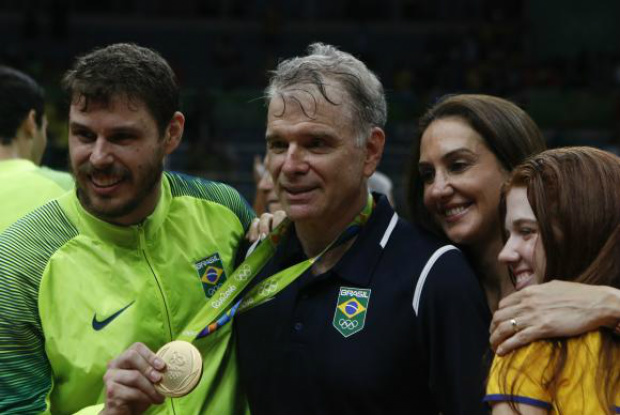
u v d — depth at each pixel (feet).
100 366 11.51
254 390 12.05
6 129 18.08
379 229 11.96
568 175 9.91
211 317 12.10
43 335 11.56
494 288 12.97
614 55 100.27
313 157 11.27
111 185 11.55
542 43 107.04
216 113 74.90
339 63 11.44
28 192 16.47
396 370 11.18
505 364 9.69
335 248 11.94
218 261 12.90
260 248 12.44
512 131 12.41
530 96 80.64
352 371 11.17
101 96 11.23
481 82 91.97
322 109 11.15
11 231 11.96
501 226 11.12
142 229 12.19
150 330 11.98
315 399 11.38
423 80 94.43
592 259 9.75
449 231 12.64
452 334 11.01
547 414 9.43
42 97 19.06
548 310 9.61
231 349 12.52
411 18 109.29
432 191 12.55
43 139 19.33
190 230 12.87
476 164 12.38
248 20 107.55
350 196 11.64
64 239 11.94
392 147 70.08
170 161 68.28
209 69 104.22
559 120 80.07
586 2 106.52
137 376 10.72
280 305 11.97
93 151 11.41
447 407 11.03
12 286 11.41
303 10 109.40
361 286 11.56
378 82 11.83
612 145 75.31
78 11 104.99
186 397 12.03
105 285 11.87
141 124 11.50
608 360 9.39
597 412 9.22
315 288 11.80
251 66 105.81
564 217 9.79
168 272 12.36
